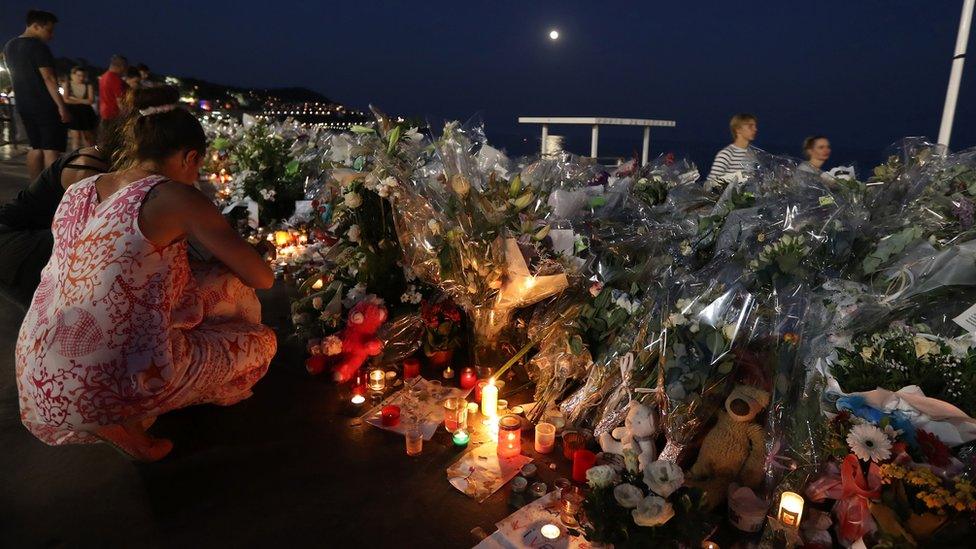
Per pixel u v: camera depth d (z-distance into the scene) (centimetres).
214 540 218
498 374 312
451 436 284
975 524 176
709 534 199
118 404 227
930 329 240
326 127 586
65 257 233
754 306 234
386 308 338
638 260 317
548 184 360
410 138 345
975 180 318
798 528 205
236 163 602
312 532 223
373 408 304
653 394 253
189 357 248
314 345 341
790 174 367
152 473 252
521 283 285
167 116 240
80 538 216
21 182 792
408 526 227
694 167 458
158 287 229
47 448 266
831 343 234
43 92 625
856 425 199
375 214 346
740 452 228
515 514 231
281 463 262
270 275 267
